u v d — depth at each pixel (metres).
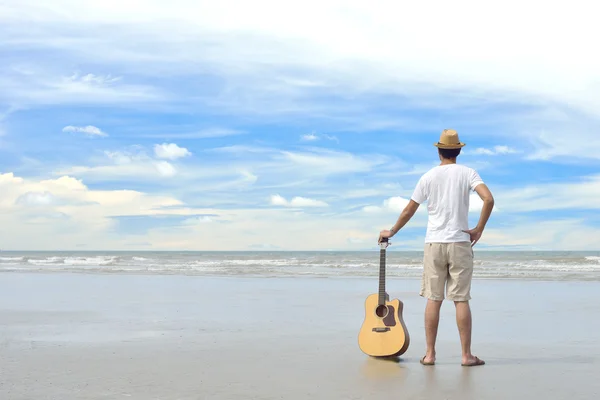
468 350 5.09
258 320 8.09
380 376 4.61
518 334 6.93
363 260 46.16
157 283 15.84
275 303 10.43
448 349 5.87
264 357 5.39
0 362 5.11
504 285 15.34
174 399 3.87
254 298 11.44
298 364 5.07
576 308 9.71
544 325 7.69
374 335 5.40
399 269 27.39
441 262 5.10
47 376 4.55
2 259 47.56
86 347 5.89
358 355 5.51
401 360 5.29
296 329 7.23
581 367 4.97
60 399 3.85
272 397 3.94
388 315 5.39
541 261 40.81
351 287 14.40
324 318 8.33
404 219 5.30
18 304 10.18
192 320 8.07
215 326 7.47
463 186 5.08
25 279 17.59
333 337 6.60
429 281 5.15
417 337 6.69
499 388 4.20
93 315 8.59
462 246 5.04
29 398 3.88
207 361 5.19
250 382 4.38
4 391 4.06
